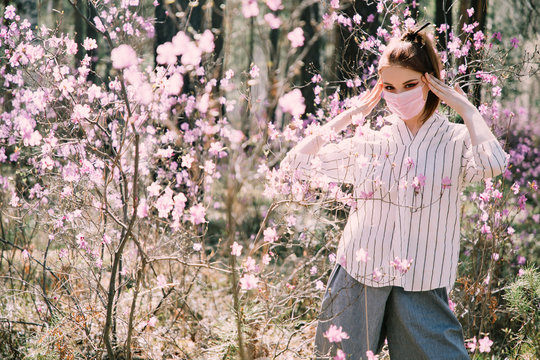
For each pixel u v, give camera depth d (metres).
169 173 3.60
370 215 2.24
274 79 2.03
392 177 2.23
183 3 5.44
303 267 3.32
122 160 3.22
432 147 2.22
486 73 3.30
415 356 2.18
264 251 2.72
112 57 2.07
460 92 2.41
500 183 3.23
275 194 2.41
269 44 2.07
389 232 2.21
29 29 3.30
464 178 2.20
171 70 3.15
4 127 3.54
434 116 2.28
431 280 2.16
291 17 2.05
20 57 2.74
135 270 2.86
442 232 2.17
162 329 3.14
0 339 3.05
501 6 8.48
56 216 2.93
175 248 3.28
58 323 2.86
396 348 2.23
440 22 5.00
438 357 2.12
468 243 3.79
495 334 3.61
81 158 2.83
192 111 3.89
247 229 3.99
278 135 2.40
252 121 2.10
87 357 2.85
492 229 3.21
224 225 4.48
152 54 3.38
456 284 3.58
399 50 2.16
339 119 2.39
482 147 2.11
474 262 3.43
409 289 2.16
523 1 8.16
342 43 4.16
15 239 3.76
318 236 3.47
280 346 2.96
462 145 2.20
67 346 2.91
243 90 2.81
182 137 3.78
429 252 2.17
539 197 6.07
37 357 2.87
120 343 2.87
